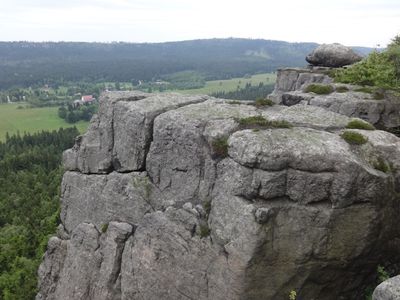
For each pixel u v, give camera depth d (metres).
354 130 16.78
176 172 18.17
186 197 17.67
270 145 15.21
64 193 24.56
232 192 15.67
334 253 15.32
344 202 14.88
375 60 26.33
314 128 16.94
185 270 17.20
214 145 16.58
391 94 23.34
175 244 17.55
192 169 17.50
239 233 15.17
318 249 15.16
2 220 78.88
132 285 19.44
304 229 15.09
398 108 22.66
